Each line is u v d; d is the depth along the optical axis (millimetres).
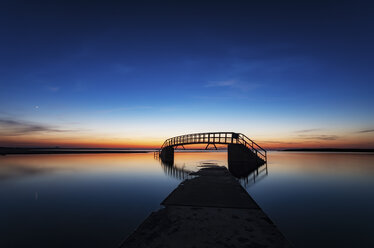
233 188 7945
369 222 5547
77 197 8516
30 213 6426
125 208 6941
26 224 5477
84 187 10578
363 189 9938
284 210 6688
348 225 5348
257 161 21688
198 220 4457
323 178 13328
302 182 11812
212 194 6898
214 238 3576
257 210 5137
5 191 9742
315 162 27812
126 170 18188
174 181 12375
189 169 18719
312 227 5223
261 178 13219
